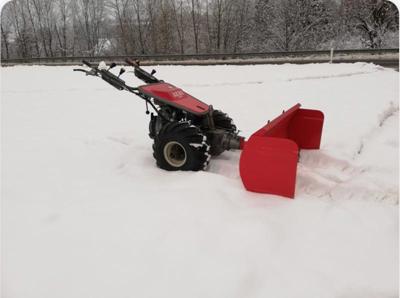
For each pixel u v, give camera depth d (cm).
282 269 228
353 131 496
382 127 531
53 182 372
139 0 2422
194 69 1242
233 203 307
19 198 336
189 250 246
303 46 1994
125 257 242
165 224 278
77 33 2666
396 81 854
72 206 315
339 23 1945
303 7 1981
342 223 276
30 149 484
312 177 342
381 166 377
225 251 244
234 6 2227
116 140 522
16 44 2722
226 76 1056
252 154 315
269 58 1380
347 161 384
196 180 346
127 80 1091
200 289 211
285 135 402
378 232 265
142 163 412
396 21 1742
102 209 306
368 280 218
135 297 207
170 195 322
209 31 2333
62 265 237
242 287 213
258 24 2191
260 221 277
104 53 2620
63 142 513
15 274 230
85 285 218
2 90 1023
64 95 916
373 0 1769
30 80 1204
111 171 399
